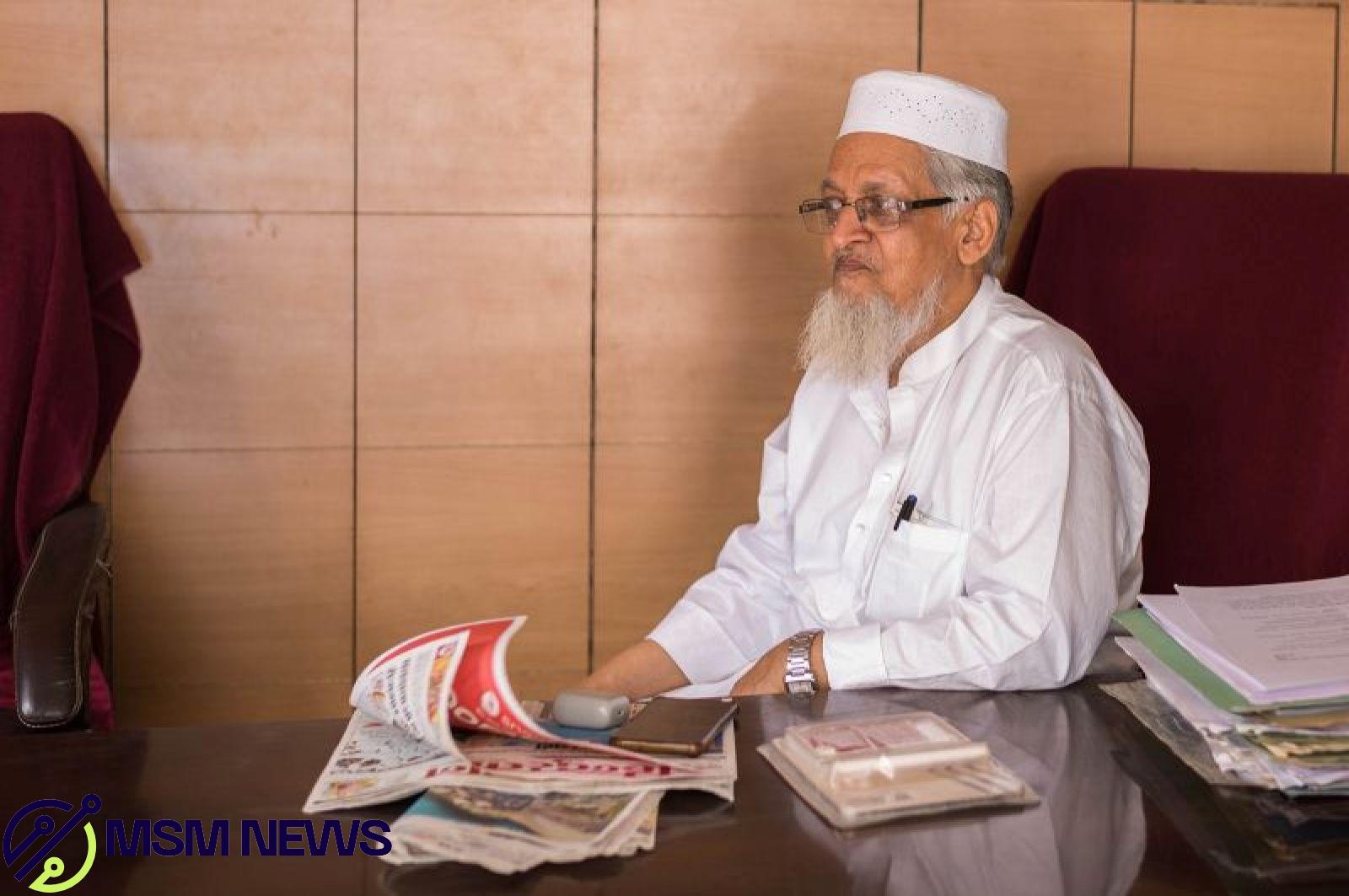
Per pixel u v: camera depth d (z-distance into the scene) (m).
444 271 2.96
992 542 1.79
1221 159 3.11
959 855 1.11
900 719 1.32
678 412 3.05
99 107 2.84
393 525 3.00
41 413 2.49
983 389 1.95
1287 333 2.45
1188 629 1.39
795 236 3.04
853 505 2.09
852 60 3.01
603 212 2.99
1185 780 1.28
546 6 2.93
